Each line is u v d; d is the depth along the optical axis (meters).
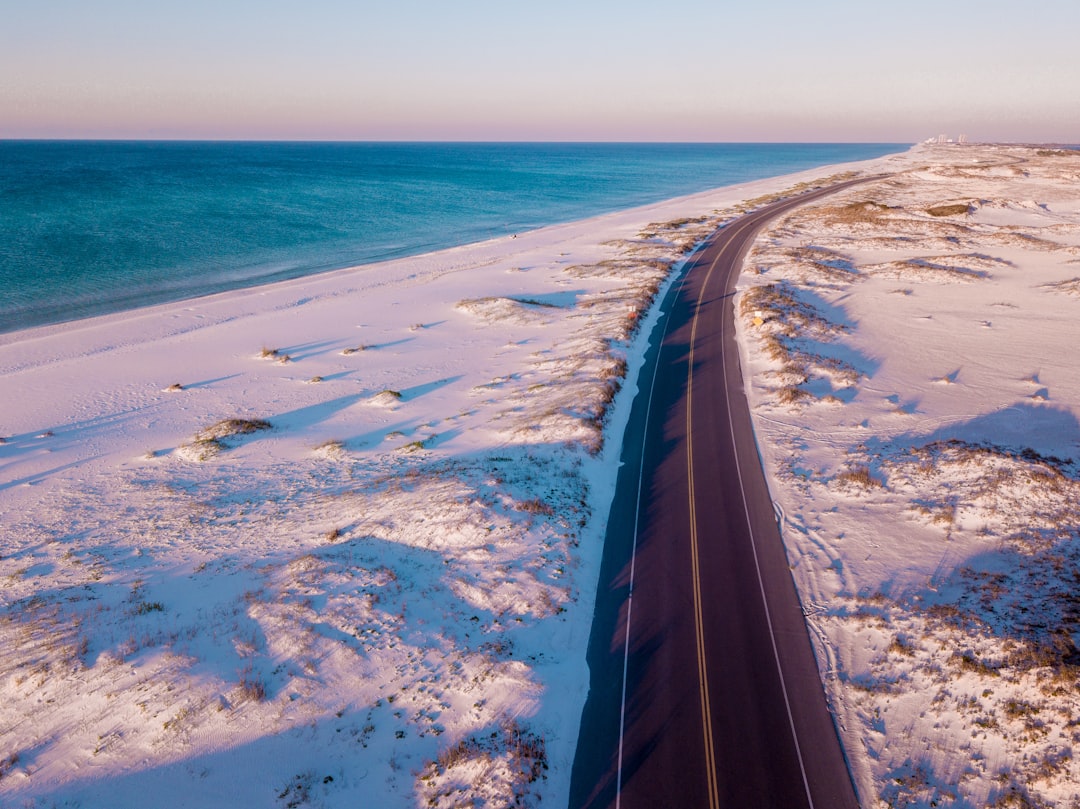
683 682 20.70
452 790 17.28
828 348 50.59
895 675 20.47
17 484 37.12
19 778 17.30
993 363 45.94
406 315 69.06
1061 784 16.09
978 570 24.56
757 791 17.12
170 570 27.58
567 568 26.05
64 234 113.31
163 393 50.16
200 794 16.84
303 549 28.62
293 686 20.41
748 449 35.78
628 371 47.81
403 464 36.78
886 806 16.55
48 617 24.14
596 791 17.41
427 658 21.67
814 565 26.11
